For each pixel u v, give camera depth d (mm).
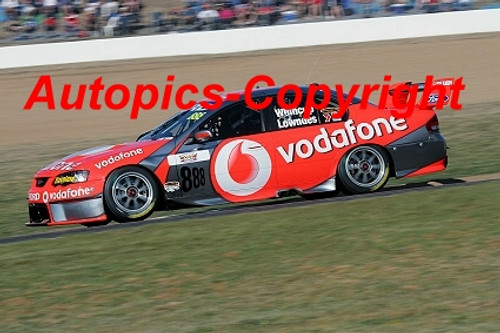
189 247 20547
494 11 90312
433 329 14148
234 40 85438
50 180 25938
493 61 75750
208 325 15094
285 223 22516
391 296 15977
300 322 14938
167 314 15836
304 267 18156
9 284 18422
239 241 20797
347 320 14875
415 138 27672
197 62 80250
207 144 26391
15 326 15703
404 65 75875
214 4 93562
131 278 18234
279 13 93750
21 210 33875
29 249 21859
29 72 78375
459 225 20672
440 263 17719
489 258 17812
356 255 18781
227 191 26469
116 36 91062
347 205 24484
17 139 56844
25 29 90500
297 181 26875
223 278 17797
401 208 23297
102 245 21484
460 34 89125
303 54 81938
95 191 25422
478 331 13922
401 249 18969
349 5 94625
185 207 26219
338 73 74062
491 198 23578
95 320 15750
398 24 88312
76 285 18000
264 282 17344
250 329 14750
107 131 58219
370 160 27312
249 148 26578
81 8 92000
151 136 27359
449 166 36219
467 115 52844
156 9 96938
